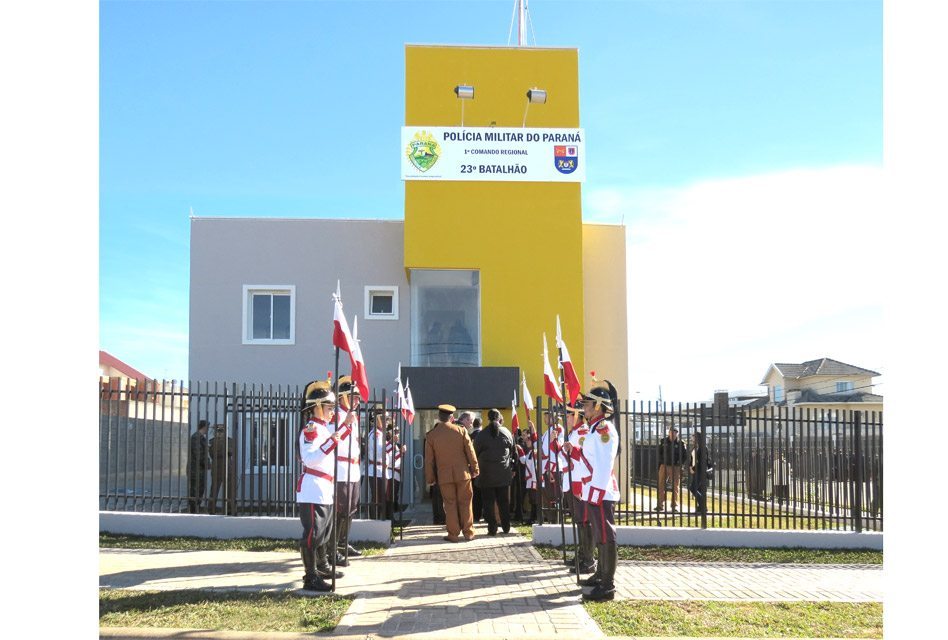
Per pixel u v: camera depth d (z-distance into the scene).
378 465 13.55
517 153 20.28
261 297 21.02
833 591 9.08
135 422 12.50
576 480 8.66
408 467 19.34
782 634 7.22
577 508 9.14
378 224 21.02
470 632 6.96
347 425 9.56
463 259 19.98
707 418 13.07
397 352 20.56
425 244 19.94
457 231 20.05
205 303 20.72
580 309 20.00
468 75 20.58
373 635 6.83
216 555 10.52
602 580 8.41
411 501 19.30
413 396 19.00
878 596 8.81
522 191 20.23
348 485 9.81
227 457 12.59
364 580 9.09
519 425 19.38
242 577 9.00
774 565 10.88
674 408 13.02
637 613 7.76
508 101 20.56
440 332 20.52
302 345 20.66
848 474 12.66
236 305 20.72
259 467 12.52
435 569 9.93
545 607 7.93
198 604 7.59
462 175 20.12
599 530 8.39
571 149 20.31
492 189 20.20
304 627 6.95
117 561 9.98
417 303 20.69
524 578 9.41
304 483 8.45
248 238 20.92
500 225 20.12
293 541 11.75
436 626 7.15
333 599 7.96
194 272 20.80
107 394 12.35
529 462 15.95
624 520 13.56
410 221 19.97
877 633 7.26
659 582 9.48
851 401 43.25
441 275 20.70
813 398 45.44
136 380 12.53
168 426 14.12
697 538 12.25
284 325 20.94
